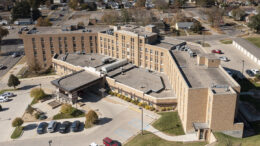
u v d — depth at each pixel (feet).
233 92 226.38
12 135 263.90
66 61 397.39
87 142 249.75
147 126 269.64
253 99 316.60
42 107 313.73
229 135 239.09
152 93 309.22
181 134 251.19
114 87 333.42
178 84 280.92
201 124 243.60
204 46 520.42
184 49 347.36
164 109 293.64
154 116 285.64
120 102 316.19
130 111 297.74
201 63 298.35
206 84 250.78
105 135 259.19
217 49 501.56
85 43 422.82
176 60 315.17
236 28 641.40
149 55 368.27
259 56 429.38
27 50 418.10
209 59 287.69
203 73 277.44
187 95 237.25
